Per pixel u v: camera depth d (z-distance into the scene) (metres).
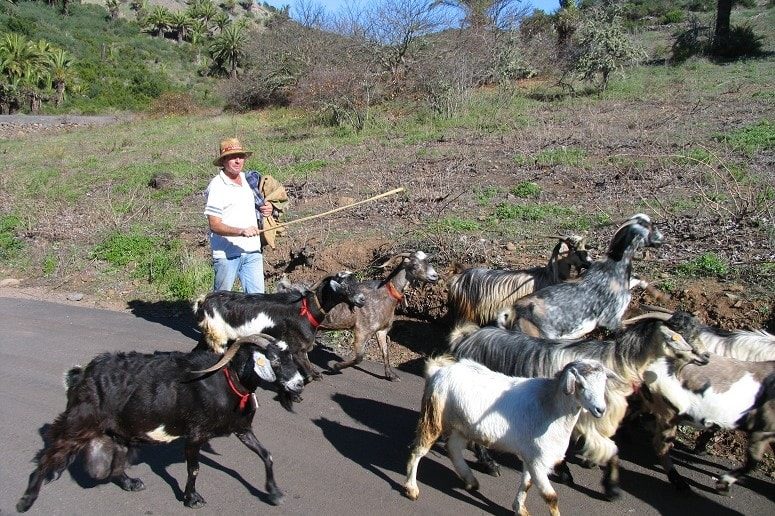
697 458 6.06
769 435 5.32
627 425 6.39
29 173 21.56
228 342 7.66
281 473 5.99
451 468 6.01
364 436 6.61
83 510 5.48
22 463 6.14
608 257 6.70
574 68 24.56
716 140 14.45
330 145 20.66
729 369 5.46
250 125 30.64
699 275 8.29
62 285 12.21
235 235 7.92
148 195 16.83
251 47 40.78
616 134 16.34
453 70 24.05
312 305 7.36
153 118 42.09
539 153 15.38
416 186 14.02
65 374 5.62
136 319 10.27
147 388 5.40
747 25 31.70
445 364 5.65
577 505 5.40
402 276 7.87
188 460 5.46
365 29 25.88
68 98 57.84
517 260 9.48
